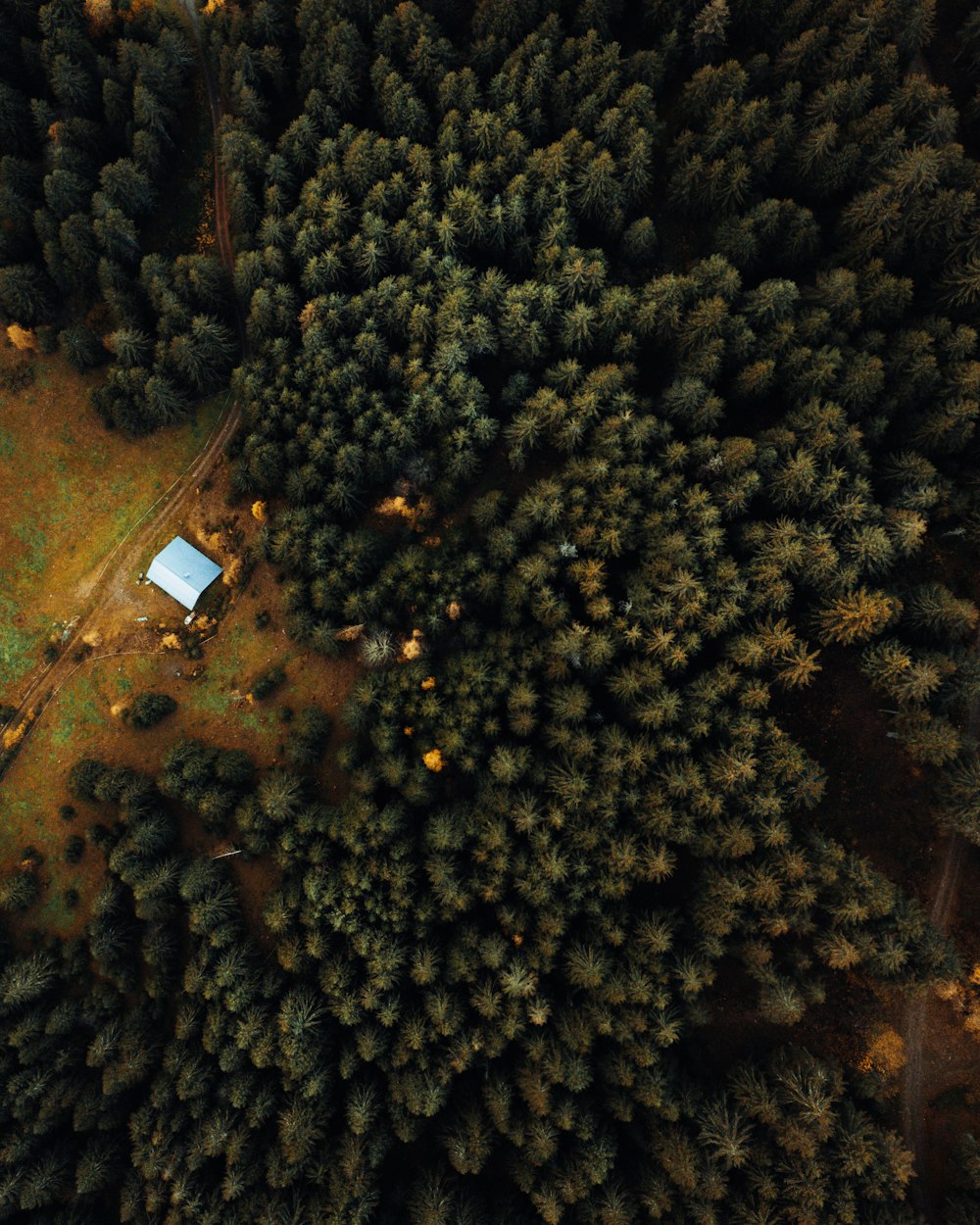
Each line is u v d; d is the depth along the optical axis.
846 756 61.59
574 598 63.72
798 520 60.59
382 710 64.19
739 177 66.12
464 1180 59.06
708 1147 54.53
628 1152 58.09
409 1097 55.78
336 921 58.06
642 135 66.44
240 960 61.19
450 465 68.12
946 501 60.75
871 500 59.66
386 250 69.06
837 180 65.94
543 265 67.81
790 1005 53.72
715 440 61.84
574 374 64.62
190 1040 61.25
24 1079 60.69
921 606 57.75
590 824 58.31
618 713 61.53
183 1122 58.25
